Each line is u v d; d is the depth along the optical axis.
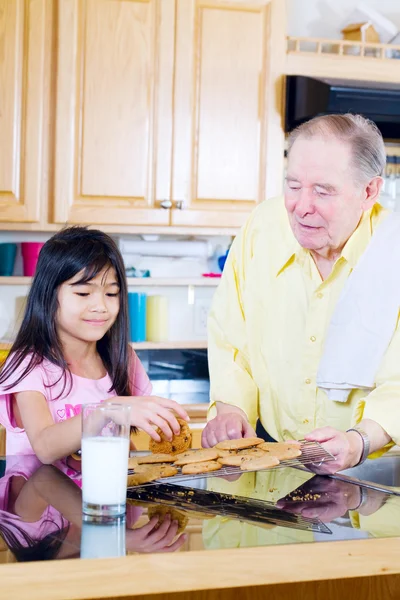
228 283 1.62
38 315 1.48
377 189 1.38
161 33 2.88
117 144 2.86
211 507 0.93
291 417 1.52
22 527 0.84
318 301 1.45
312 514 0.92
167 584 0.76
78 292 1.46
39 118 2.80
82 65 2.82
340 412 1.46
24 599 0.72
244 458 1.14
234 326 1.59
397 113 2.98
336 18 3.28
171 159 2.91
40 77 2.80
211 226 2.96
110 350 1.60
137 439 2.68
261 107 2.97
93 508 0.88
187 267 3.30
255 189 2.99
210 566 0.77
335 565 0.81
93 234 1.52
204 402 3.05
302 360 1.48
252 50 2.96
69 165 2.83
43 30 2.79
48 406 1.46
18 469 1.18
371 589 1.06
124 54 2.85
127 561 0.75
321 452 1.16
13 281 2.97
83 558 0.74
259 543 0.80
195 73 2.92
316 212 1.32
